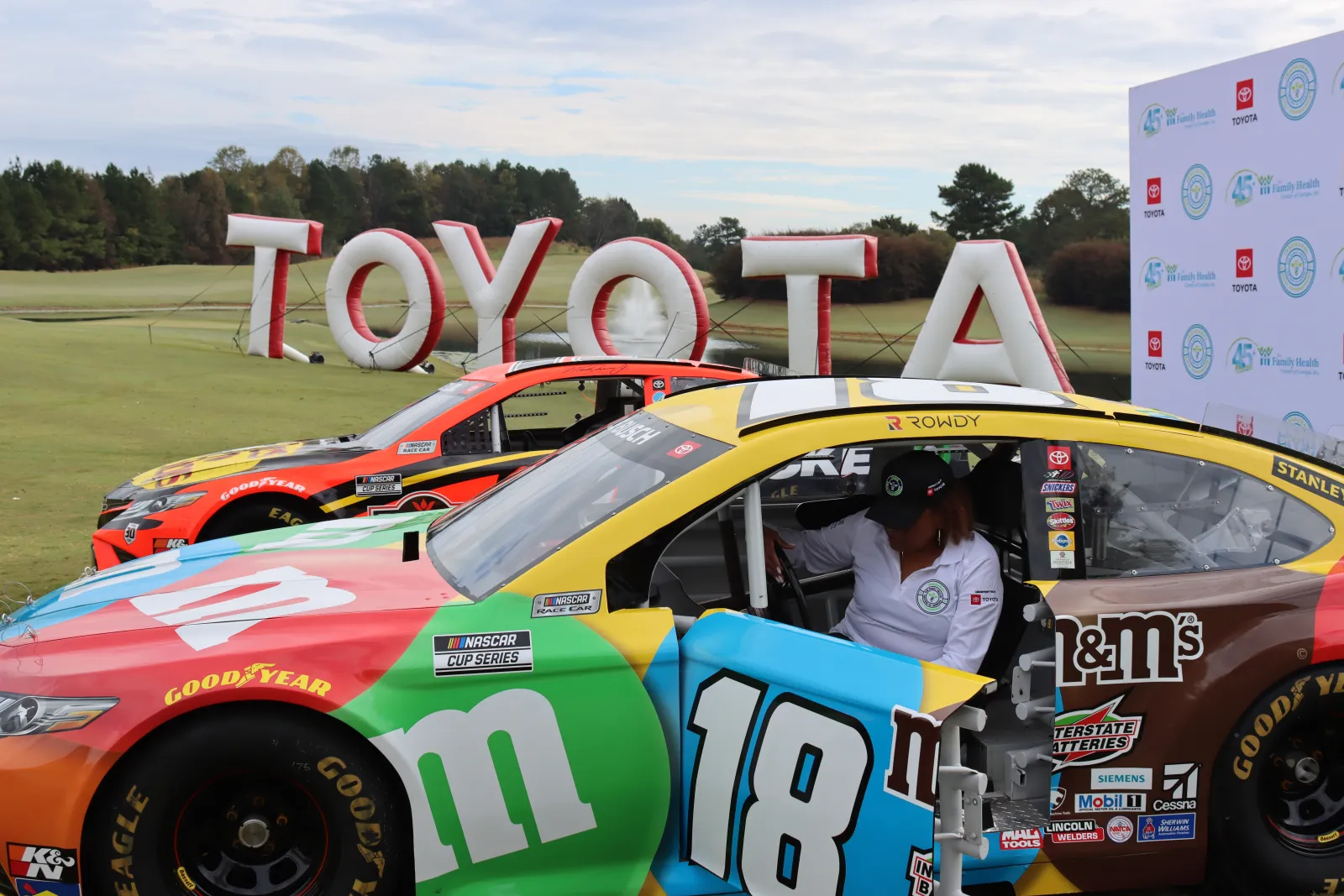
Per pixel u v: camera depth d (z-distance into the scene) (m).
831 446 3.05
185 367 22.05
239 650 2.72
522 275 20.95
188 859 2.73
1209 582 3.14
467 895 2.76
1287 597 3.12
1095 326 44.19
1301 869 3.13
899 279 54.78
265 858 2.79
